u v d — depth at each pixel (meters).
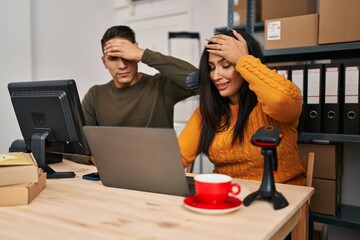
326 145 1.79
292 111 1.18
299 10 2.04
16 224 0.74
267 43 1.91
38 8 2.32
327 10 1.71
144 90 1.90
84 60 2.67
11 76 2.12
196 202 0.83
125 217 0.78
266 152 0.88
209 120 1.36
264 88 1.16
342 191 2.03
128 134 0.94
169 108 1.93
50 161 1.53
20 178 0.94
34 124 1.32
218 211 0.77
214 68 1.32
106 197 0.94
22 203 0.88
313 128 1.79
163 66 1.74
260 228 0.70
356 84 1.69
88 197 0.95
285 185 1.08
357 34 1.64
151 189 0.99
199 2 3.50
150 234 0.67
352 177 2.00
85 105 2.00
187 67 1.75
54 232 0.69
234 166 1.35
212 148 1.36
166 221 0.75
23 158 1.02
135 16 3.94
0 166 0.93
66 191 1.02
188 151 1.38
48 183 1.13
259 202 0.87
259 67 1.18
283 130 1.28
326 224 1.79
